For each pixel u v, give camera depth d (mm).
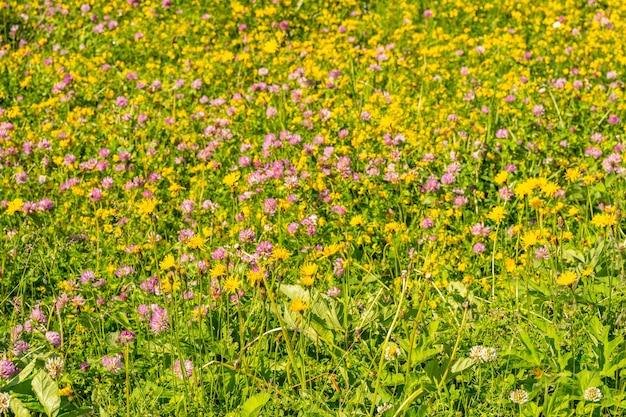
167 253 6141
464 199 6492
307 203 6617
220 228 6062
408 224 6656
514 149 7406
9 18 11508
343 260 5516
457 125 7926
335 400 4297
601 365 4203
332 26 10820
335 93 9000
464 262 5746
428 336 4461
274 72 9602
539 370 4082
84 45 10617
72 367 4574
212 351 4711
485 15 11461
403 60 9453
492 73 9172
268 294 4367
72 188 6918
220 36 10836
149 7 11555
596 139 7457
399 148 7301
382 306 5082
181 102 8938
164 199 7203
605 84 9141
